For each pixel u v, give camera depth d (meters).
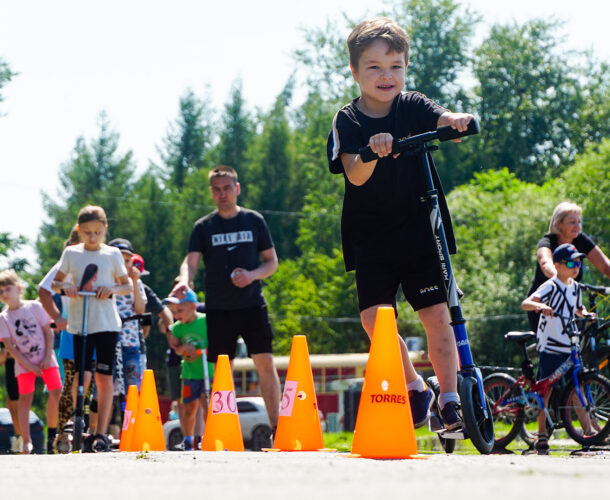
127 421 10.23
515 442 12.50
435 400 8.59
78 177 89.62
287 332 70.75
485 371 12.95
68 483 3.59
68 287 9.82
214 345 10.95
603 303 11.29
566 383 10.72
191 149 93.19
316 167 76.75
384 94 6.77
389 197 6.73
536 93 73.31
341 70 72.31
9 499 3.03
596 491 3.04
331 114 74.00
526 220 56.00
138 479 3.72
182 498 2.95
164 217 86.12
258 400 34.34
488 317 52.88
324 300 71.31
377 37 6.79
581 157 67.62
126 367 11.97
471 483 3.33
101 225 10.16
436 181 6.81
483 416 6.20
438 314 6.74
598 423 10.49
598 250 11.11
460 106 73.12
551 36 73.44
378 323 5.67
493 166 72.69
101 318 10.09
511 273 54.75
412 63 72.62
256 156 86.56
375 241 6.79
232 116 90.50
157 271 85.38
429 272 6.75
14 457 5.81
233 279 10.66
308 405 7.28
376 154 6.16
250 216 11.19
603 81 73.62
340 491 3.09
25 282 53.66
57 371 11.77
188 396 12.89
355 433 5.59
